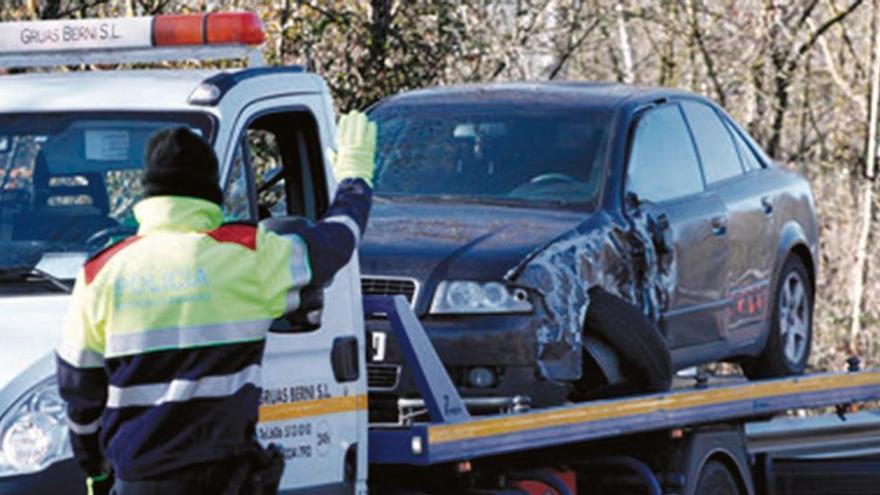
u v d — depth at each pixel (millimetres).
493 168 9922
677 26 25969
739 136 11523
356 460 7305
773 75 26250
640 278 9625
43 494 6055
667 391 9125
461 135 10164
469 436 7617
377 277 8781
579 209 9578
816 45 30016
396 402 8539
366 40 18750
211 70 7387
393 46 18984
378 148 10211
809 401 10562
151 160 5625
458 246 8867
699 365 10406
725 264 10641
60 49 7172
